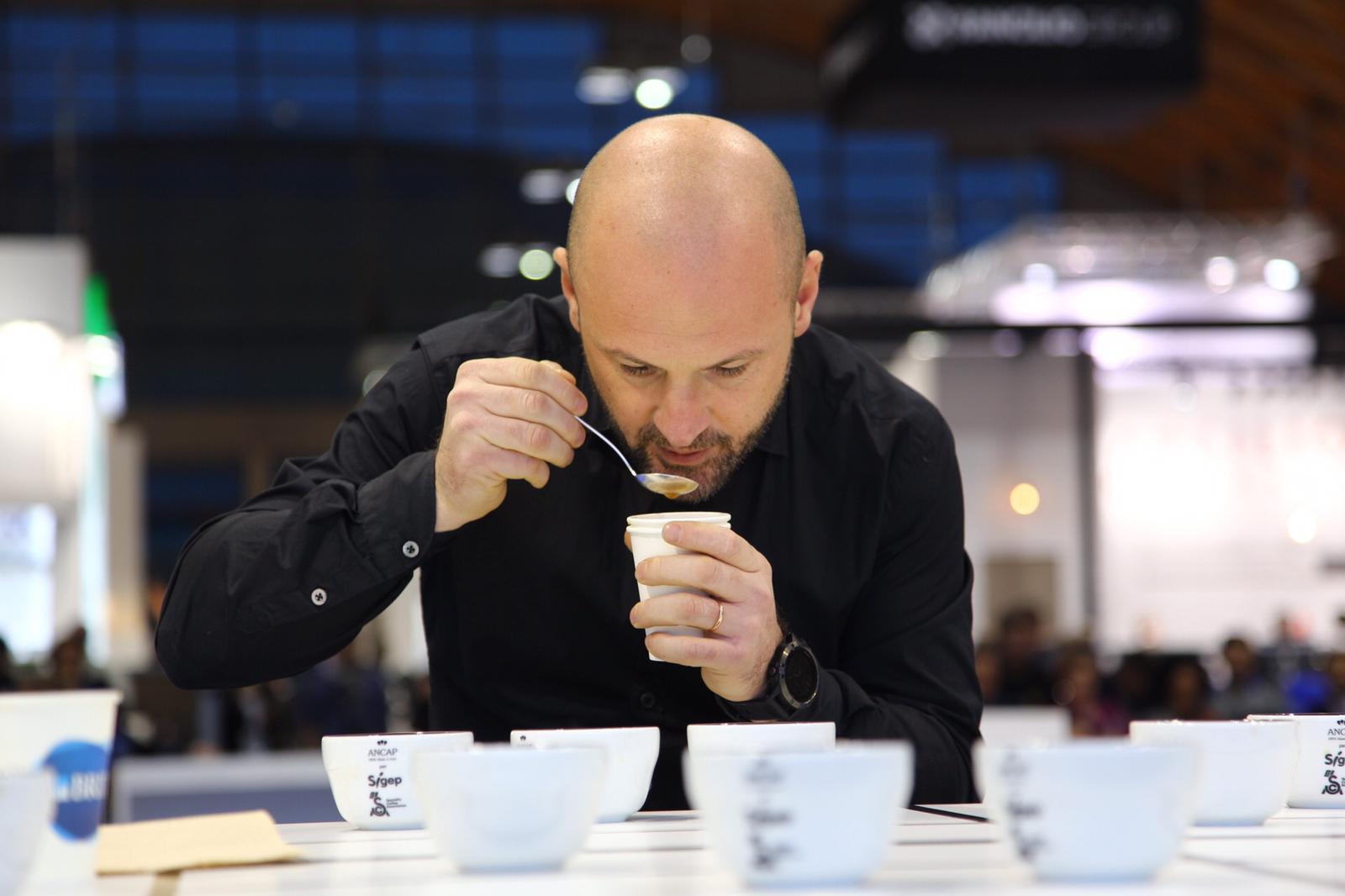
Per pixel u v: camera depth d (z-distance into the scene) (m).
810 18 14.95
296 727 7.96
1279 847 0.98
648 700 1.62
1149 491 13.15
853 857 0.82
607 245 1.28
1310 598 13.05
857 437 1.63
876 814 0.83
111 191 16.44
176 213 16.55
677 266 1.25
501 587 1.62
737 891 0.82
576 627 1.62
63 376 7.64
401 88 16.56
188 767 6.24
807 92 16.41
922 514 1.63
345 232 16.69
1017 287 11.73
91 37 16.05
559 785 0.91
